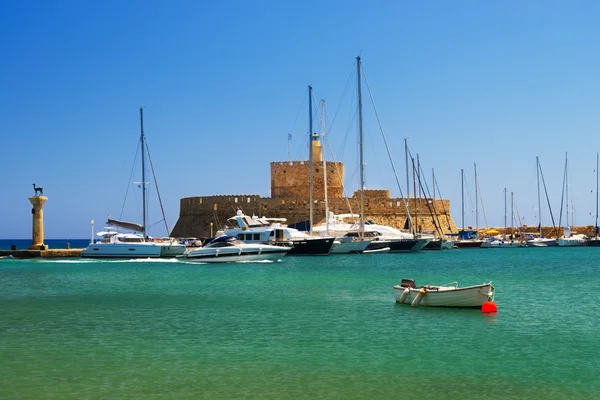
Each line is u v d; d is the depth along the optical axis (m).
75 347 23.41
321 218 95.75
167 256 69.00
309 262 61.12
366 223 82.44
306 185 98.62
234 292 37.62
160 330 26.31
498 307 31.66
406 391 18.41
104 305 32.94
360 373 20.05
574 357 21.84
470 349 22.94
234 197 99.19
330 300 34.03
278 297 35.25
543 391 18.41
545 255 81.50
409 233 86.19
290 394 18.19
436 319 28.38
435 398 17.86
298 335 25.23
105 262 64.69
